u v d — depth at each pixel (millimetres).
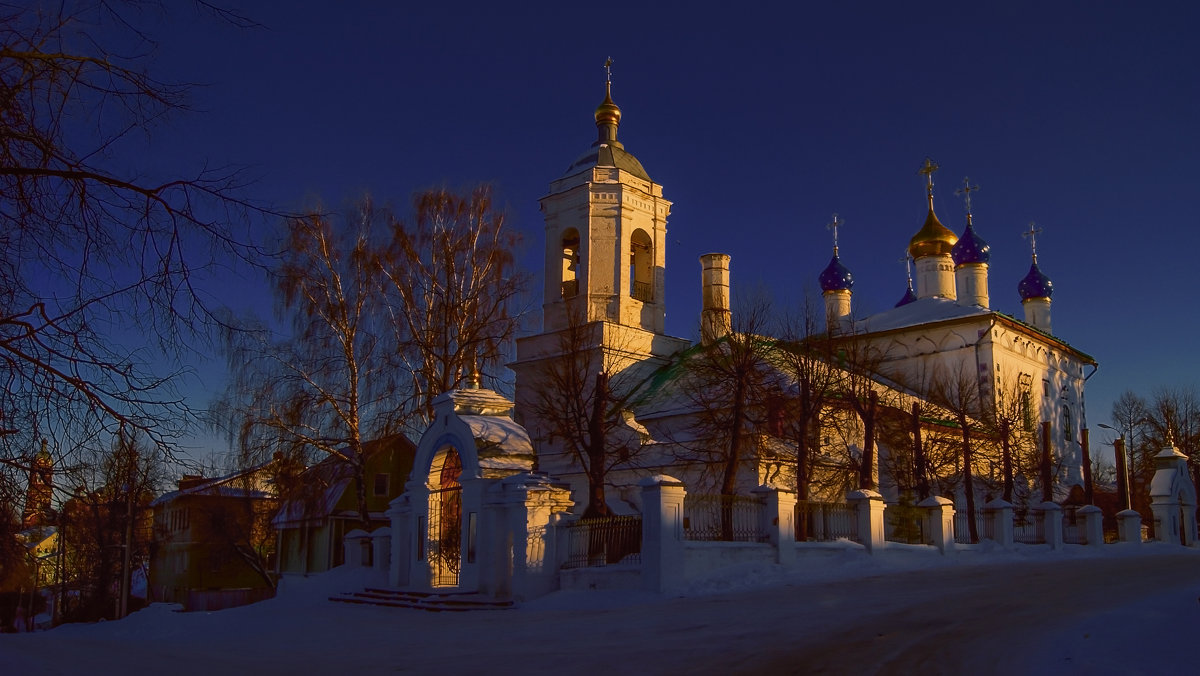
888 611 15211
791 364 30531
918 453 33312
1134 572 22094
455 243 33188
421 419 31516
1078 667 9773
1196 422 66250
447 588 24703
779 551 22141
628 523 21797
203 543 44719
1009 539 31312
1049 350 49781
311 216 8727
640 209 40906
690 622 15234
